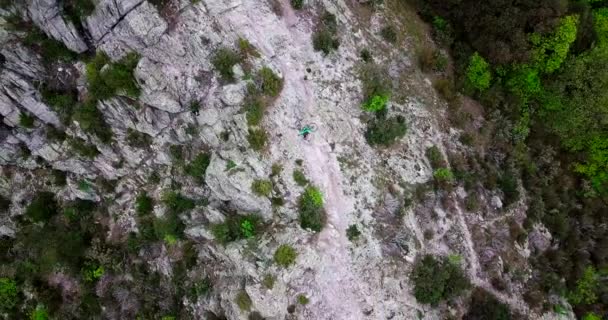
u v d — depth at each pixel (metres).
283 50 28.20
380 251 28.97
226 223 28.06
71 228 32.81
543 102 31.89
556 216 33.06
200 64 26.47
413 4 31.58
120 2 24.38
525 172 32.78
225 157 26.95
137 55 26.02
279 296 27.08
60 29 25.95
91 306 32.66
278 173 27.33
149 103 27.22
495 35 29.80
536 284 32.41
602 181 33.81
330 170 28.64
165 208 30.38
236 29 26.64
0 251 34.09
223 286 28.77
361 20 30.09
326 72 29.05
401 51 30.83
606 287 33.31
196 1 25.72
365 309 28.42
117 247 32.22
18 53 26.78
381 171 29.45
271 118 27.50
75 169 31.83
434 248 30.27
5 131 30.70
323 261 28.19
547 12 28.28
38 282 33.69
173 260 30.84
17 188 33.41
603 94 30.03
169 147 29.44
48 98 28.31
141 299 31.78
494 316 30.08
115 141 29.97
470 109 32.19
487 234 31.47
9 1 25.44
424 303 29.59
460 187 31.16
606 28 32.03
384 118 29.58
